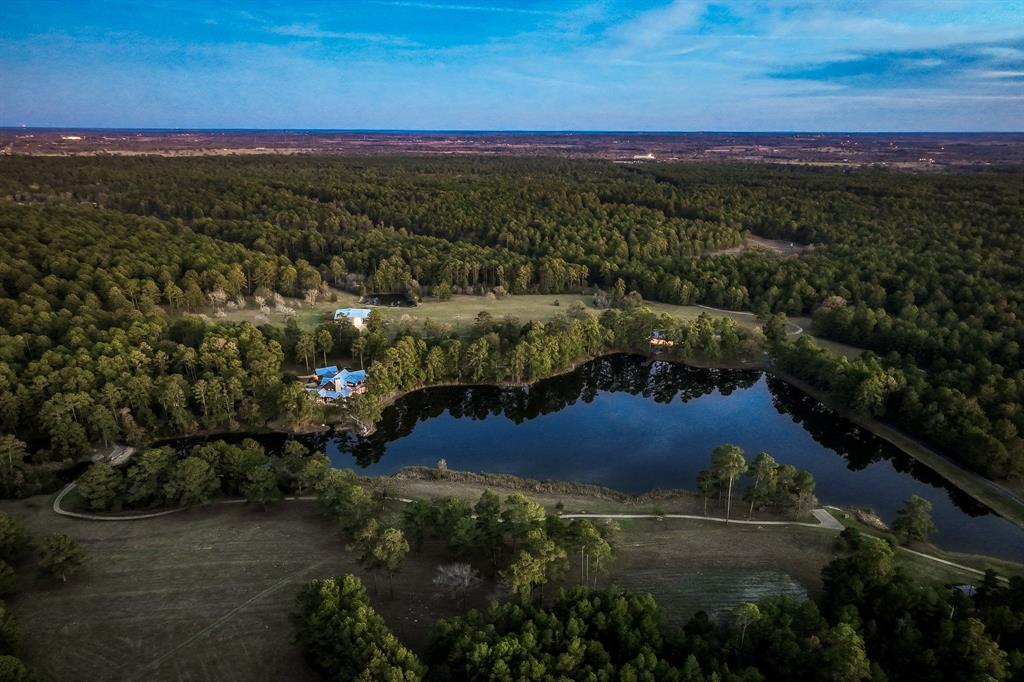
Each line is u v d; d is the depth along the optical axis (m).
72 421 113.19
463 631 62.81
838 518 96.12
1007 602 67.81
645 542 87.94
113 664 65.25
